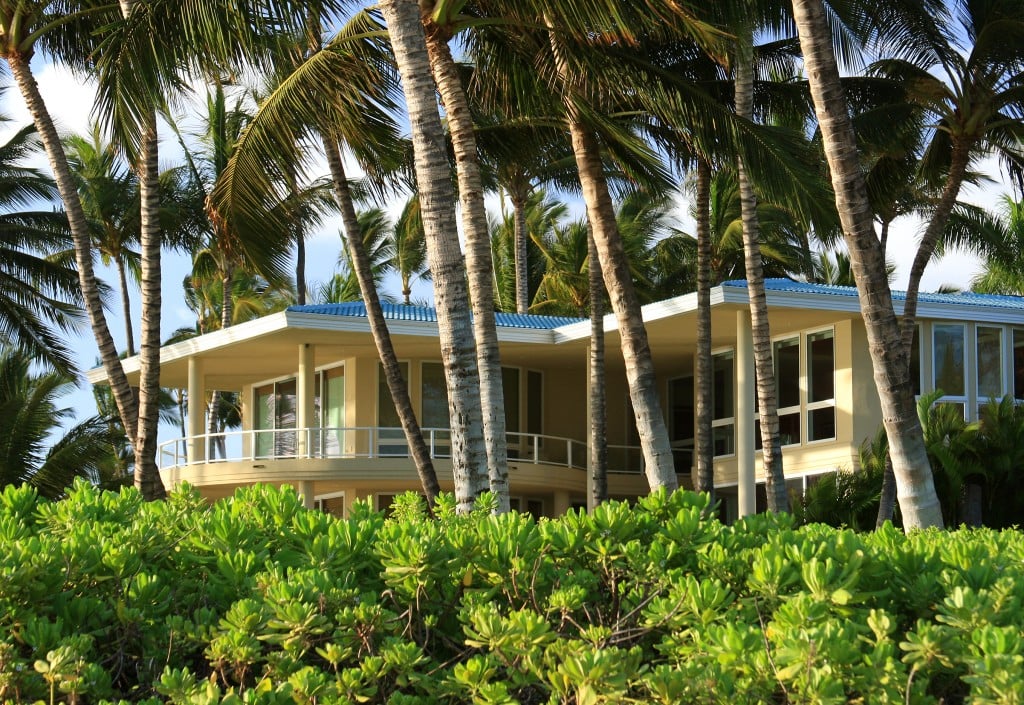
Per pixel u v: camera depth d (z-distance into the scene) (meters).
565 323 29.45
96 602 4.23
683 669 3.54
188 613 4.52
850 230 11.59
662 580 4.46
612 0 12.52
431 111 11.24
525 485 28.03
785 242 41.47
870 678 3.42
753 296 19.81
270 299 49.66
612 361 30.31
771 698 3.61
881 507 21.14
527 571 4.55
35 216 35.91
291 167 15.05
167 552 4.77
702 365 21.56
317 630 3.99
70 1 21.55
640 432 15.59
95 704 3.92
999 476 21.44
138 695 4.16
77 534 4.65
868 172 24.50
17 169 34.88
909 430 11.33
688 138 16.25
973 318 24.50
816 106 11.79
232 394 54.62
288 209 16.28
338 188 21.00
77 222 21.78
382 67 15.05
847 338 24.61
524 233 41.50
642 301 44.59
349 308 27.45
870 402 24.14
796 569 4.28
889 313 11.48
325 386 30.30
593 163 16.00
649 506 5.36
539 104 16.45
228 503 5.58
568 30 13.92
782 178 15.47
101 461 30.75
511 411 30.59
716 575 4.57
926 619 4.18
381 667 3.96
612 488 30.42
